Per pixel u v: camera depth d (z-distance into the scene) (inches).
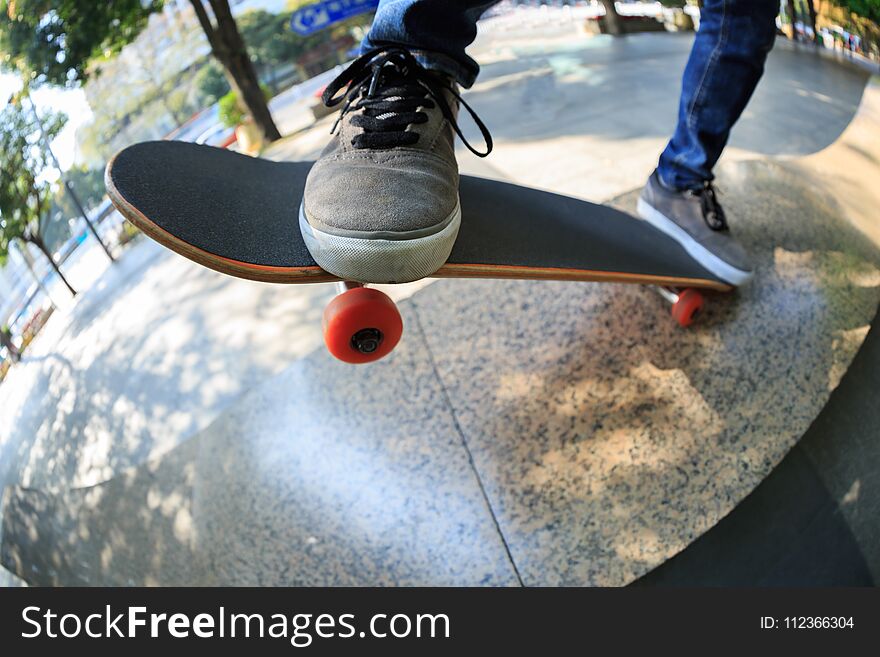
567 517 62.1
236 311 82.7
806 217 81.2
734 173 88.0
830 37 114.9
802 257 76.5
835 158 89.7
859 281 74.9
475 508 63.1
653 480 63.3
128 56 186.4
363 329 41.7
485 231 49.9
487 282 75.4
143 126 193.2
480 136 108.4
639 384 68.1
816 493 62.4
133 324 90.0
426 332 72.6
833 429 65.0
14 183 135.6
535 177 94.3
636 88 115.0
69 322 104.6
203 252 36.0
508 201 59.5
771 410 66.3
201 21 190.2
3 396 98.3
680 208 70.7
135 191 38.1
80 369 89.2
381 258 36.1
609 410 66.7
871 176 87.4
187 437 73.1
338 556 63.3
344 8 225.9
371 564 62.5
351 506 64.7
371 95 43.7
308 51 230.5
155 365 81.6
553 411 66.9
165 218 36.8
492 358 70.3
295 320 78.6
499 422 66.6
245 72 199.9
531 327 72.1
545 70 128.1
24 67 157.2
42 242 133.2
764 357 69.3
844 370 68.1
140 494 72.1
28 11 160.4
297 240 41.5
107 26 177.0
